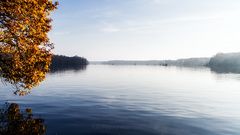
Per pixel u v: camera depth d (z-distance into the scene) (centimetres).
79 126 1898
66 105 2920
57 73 11269
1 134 1580
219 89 5394
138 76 10344
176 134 1741
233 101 3584
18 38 1653
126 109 2731
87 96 3850
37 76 1872
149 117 2314
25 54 1734
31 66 1816
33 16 1655
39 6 1648
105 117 2266
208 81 7800
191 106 3064
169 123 2080
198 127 1964
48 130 1750
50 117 2200
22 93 2008
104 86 5716
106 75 10750
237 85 6406
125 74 11850
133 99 3603
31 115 2252
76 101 3281
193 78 9212
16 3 1545
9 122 1908
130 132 1762
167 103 3269
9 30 1609
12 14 1603
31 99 3344
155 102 3338
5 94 3747
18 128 1748
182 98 3825
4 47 1716
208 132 1819
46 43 1844
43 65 1878
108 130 1802
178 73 13338
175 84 6612
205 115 2488
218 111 2745
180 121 2172
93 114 2398
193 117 2369
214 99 3788
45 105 2872
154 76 10425
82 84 6125
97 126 1912
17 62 1733
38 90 4584
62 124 1944
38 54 1811
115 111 2595
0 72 1819
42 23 1723
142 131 1795
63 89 4881
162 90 5016
